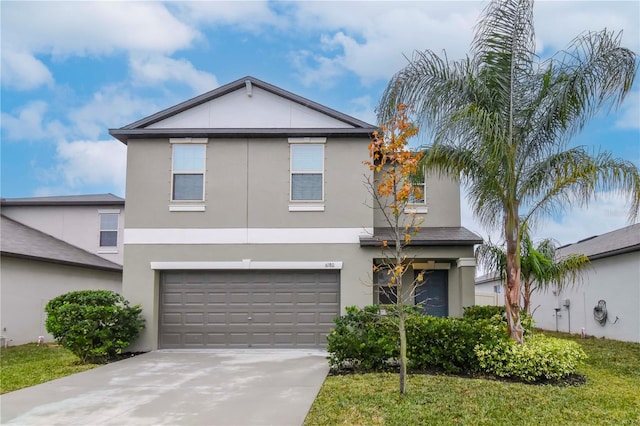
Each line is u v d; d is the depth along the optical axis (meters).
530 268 10.84
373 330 10.06
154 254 13.07
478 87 9.41
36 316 15.86
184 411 7.15
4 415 7.03
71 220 19.98
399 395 7.73
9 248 15.16
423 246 12.87
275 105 13.73
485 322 9.95
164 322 13.11
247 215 13.16
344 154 13.34
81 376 9.67
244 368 10.34
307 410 7.13
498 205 10.10
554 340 9.79
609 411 7.06
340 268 12.90
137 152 13.41
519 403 7.36
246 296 13.15
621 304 15.28
